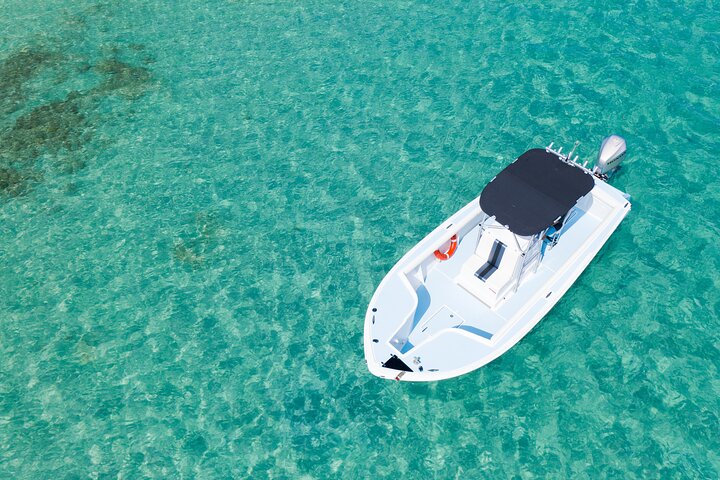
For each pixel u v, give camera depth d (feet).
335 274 48.70
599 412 39.42
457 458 38.40
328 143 58.59
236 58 69.00
